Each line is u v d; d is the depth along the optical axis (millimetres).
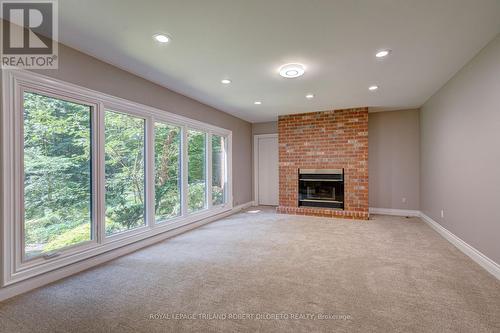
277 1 1807
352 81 3492
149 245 3418
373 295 2049
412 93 4086
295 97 4320
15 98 2088
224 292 2123
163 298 2035
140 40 2381
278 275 2441
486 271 2494
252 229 4234
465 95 2963
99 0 1787
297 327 1657
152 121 3541
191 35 2291
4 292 2016
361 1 1811
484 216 2574
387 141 5414
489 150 2475
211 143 5004
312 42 2414
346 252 3061
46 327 1683
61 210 2504
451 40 2375
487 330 1605
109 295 2088
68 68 2480
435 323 1679
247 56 2719
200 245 3402
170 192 3971
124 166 3221
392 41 2393
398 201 5336
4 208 2018
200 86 3727
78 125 2662
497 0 1798
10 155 2059
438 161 3955
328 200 5352
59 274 2395
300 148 5578
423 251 3080
